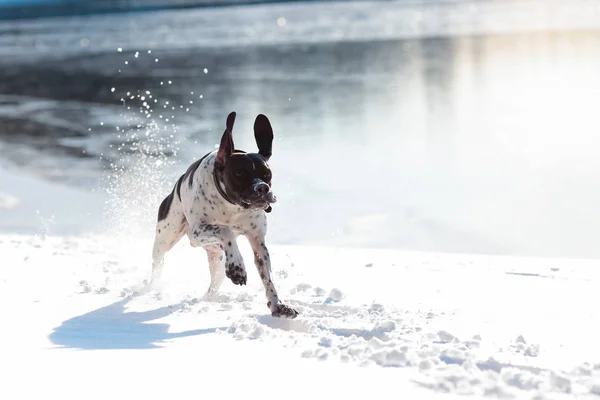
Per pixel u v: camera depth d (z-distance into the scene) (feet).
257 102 84.23
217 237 18.84
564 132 60.75
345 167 51.29
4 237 33.01
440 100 82.17
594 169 47.39
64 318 19.35
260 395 13.21
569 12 234.17
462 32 183.42
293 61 132.57
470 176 47.62
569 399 12.98
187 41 200.75
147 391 13.43
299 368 14.70
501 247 34.04
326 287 22.98
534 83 92.07
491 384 13.38
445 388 13.37
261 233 19.52
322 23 253.65
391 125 67.62
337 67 120.16
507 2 329.93
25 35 295.07
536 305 20.35
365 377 14.11
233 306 20.16
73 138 66.74
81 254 28.91
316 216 39.65
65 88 108.58
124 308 20.38
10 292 22.44
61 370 14.67
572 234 35.19
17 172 53.01
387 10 318.65
